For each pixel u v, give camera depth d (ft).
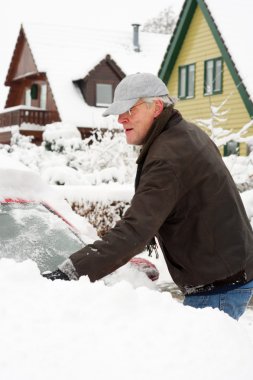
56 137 61.41
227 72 73.97
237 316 9.68
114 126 45.80
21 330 6.01
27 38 110.11
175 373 5.63
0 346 5.77
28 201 14.51
